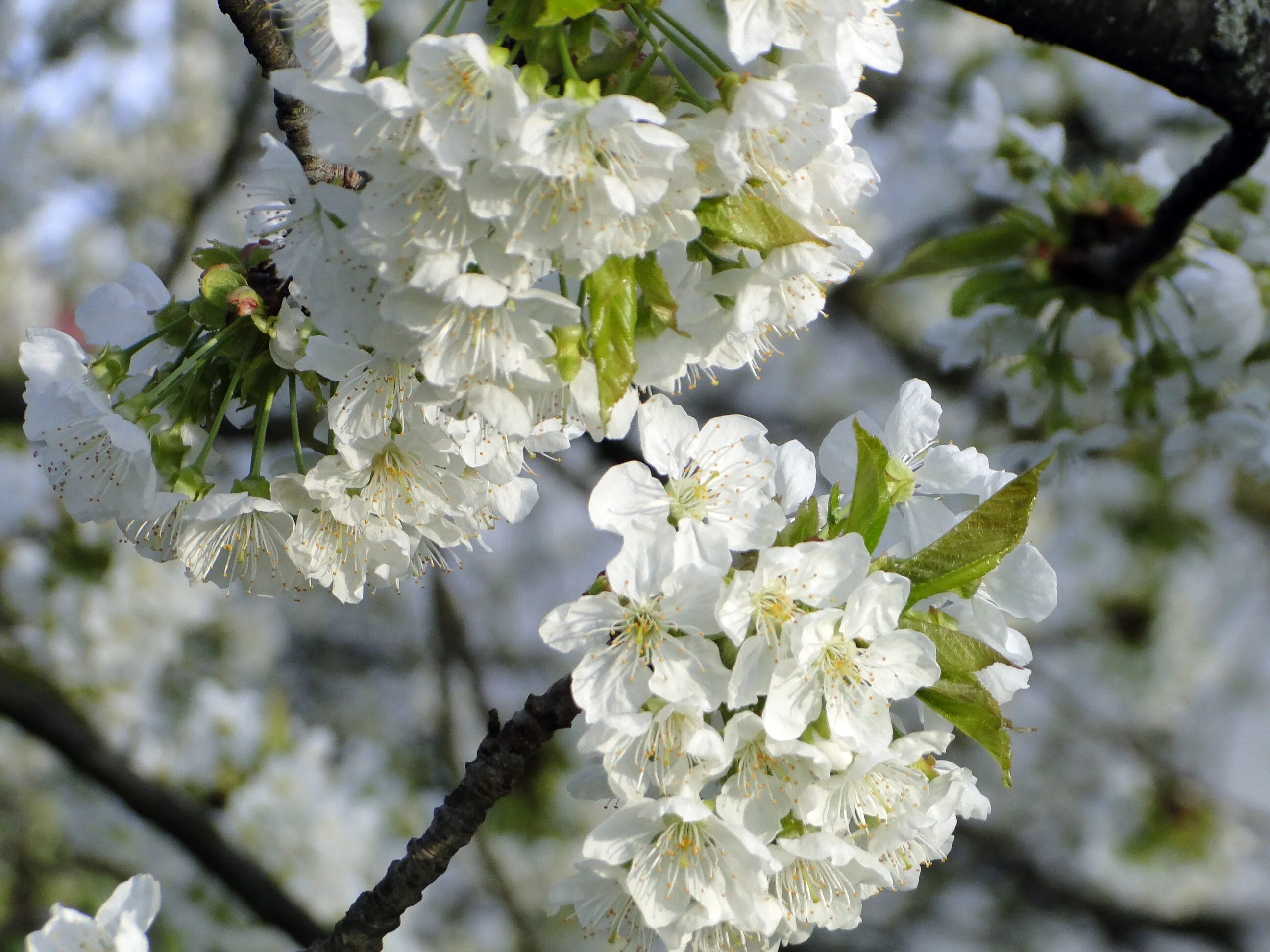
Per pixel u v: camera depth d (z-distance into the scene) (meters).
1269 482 1.17
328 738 1.68
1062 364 1.21
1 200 2.53
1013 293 1.17
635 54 0.96
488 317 0.96
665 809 0.96
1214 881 2.21
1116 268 1.14
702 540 0.97
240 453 1.30
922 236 2.32
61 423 1.00
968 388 2.06
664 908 0.97
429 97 0.94
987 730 0.97
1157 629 2.29
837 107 0.96
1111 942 2.35
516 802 2.03
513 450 0.99
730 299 0.97
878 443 0.98
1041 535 2.16
